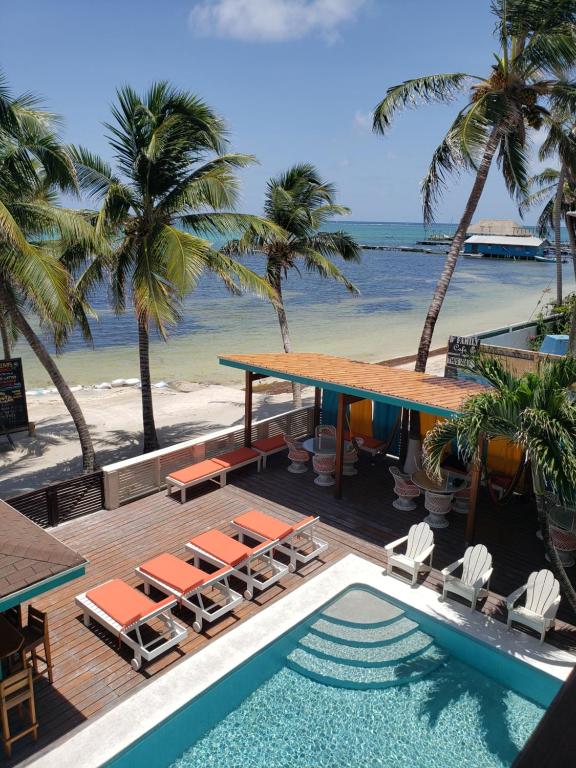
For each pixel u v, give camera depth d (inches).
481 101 626.5
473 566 369.4
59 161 543.2
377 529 459.8
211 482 538.3
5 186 539.8
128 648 324.2
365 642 341.1
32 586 240.5
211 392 1095.6
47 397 1058.7
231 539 391.2
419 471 487.2
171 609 361.7
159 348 1544.0
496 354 674.2
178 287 571.8
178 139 616.4
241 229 677.9
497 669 323.9
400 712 297.4
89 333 712.4
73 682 298.2
